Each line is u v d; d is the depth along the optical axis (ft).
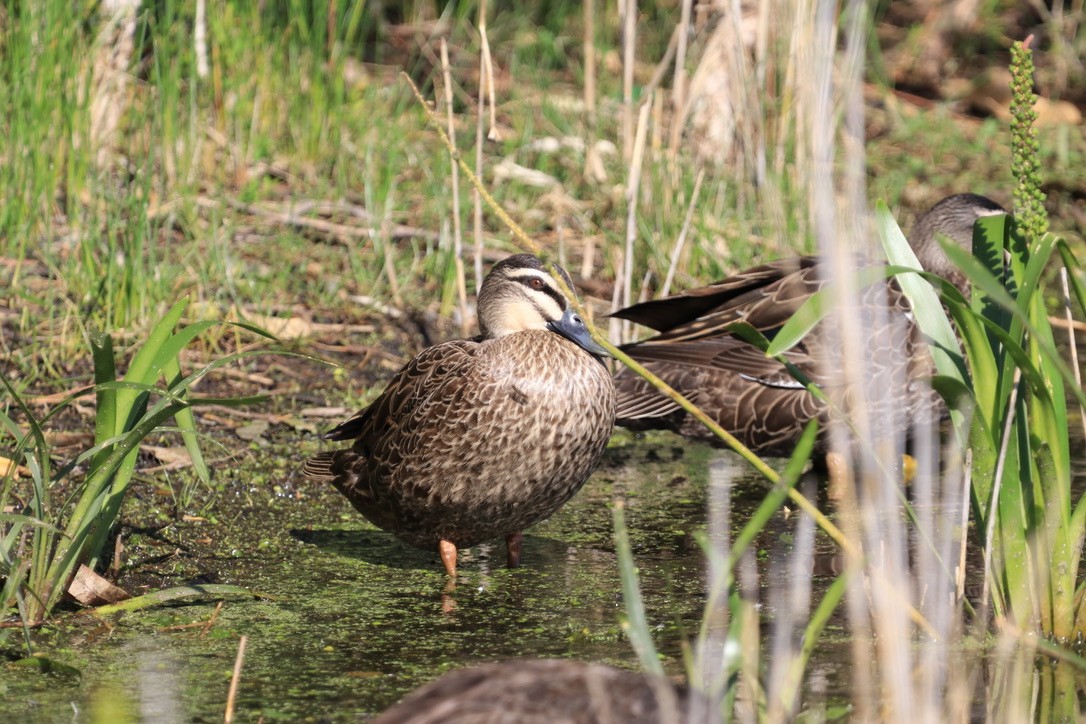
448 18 76.23
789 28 51.39
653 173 51.70
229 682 23.89
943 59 80.07
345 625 27.07
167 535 31.94
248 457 37.19
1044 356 25.45
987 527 25.70
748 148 50.85
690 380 38.68
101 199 49.16
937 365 25.73
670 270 45.19
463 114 64.18
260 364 43.32
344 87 60.39
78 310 43.01
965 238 42.78
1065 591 25.81
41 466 26.66
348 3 67.92
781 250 35.60
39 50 47.75
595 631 26.86
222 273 46.03
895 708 20.11
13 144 46.78
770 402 37.73
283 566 30.71
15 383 39.17
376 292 47.96
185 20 55.93
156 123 48.98
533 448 29.60
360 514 34.50
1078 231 59.52
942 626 24.82
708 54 56.44
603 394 30.48
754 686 20.61
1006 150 68.64
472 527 30.55
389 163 53.67
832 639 26.27
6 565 24.86
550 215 54.70
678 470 39.17
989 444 25.39
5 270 45.62
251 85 56.85
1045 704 23.76
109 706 22.63
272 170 55.47
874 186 61.93
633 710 18.24
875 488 21.75
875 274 22.71
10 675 23.86
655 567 30.99
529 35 75.66
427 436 29.86
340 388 42.39
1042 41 82.07
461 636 26.55
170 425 38.81
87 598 27.07
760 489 37.27
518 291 31.40
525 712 17.65
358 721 22.34
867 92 76.33
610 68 72.49
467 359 29.96
